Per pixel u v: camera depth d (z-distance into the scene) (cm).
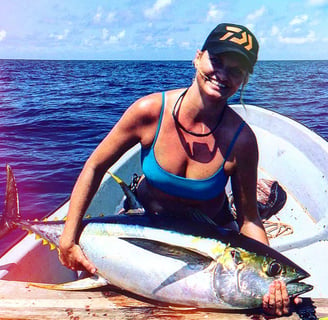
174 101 229
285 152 524
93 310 219
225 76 211
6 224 283
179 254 220
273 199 429
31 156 985
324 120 1595
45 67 7762
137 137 236
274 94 2617
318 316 212
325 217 407
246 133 232
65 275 332
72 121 1503
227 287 212
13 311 218
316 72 5797
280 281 207
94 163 240
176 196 242
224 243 217
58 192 743
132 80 3944
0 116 1625
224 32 209
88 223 245
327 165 440
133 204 252
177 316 214
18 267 278
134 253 229
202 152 229
